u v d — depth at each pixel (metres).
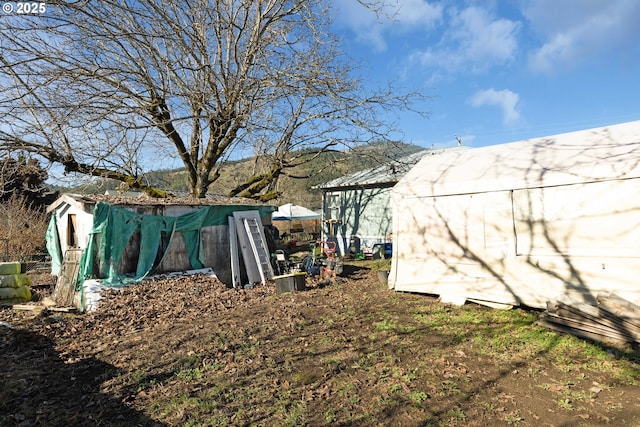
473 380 4.09
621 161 5.75
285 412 3.53
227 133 14.16
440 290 7.79
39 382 4.30
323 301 8.04
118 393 3.99
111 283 8.36
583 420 3.28
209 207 10.96
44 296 9.62
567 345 4.96
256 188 15.74
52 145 11.16
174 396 3.89
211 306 7.79
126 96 11.84
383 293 8.59
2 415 3.56
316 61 13.43
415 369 4.38
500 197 7.00
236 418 3.44
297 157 16.05
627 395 3.68
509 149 8.27
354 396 3.79
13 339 5.69
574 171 6.16
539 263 6.44
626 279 5.54
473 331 5.64
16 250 16.00
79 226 9.38
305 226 32.97
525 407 3.52
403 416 3.41
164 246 9.78
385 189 18.22
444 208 7.88
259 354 4.96
